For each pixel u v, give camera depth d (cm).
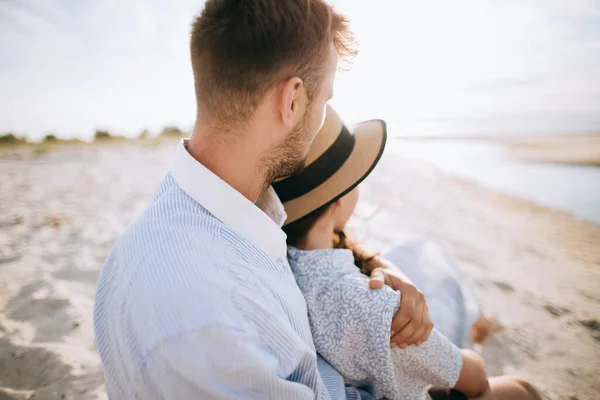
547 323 250
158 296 61
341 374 114
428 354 112
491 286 304
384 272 127
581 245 396
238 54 73
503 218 498
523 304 275
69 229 405
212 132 80
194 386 59
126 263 69
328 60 84
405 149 1286
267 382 64
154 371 59
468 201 583
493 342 229
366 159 119
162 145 1653
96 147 1602
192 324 59
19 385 178
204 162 81
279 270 84
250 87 75
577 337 235
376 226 401
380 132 123
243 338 62
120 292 67
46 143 1775
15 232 396
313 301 111
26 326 222
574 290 297
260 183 87
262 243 82
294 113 81
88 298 252
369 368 108
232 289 65
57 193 604
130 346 62
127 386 65
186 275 63
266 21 71
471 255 368
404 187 659
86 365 192
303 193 118
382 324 101
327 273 113
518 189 671
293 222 121
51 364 191
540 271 333
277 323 70
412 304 109
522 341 231
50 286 267
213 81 76
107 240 365
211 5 74
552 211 531
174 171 82
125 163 1017
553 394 190
